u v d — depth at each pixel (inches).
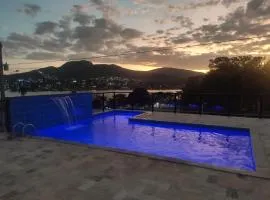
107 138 252.2
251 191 91.7
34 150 154.4
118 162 128.3
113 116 382.0
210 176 107.1
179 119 290.4
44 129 267.0
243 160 173.0
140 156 137.9
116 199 87.8
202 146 213.3
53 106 283.1
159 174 110.4
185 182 101.0
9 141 179.5
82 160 132.6
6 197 91.0
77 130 291.1
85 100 342.6
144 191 93.6
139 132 274.2
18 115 230.7
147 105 386.9
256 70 867.4
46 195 92.2
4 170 119.2
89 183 102.2
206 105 355.6
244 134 230.5
